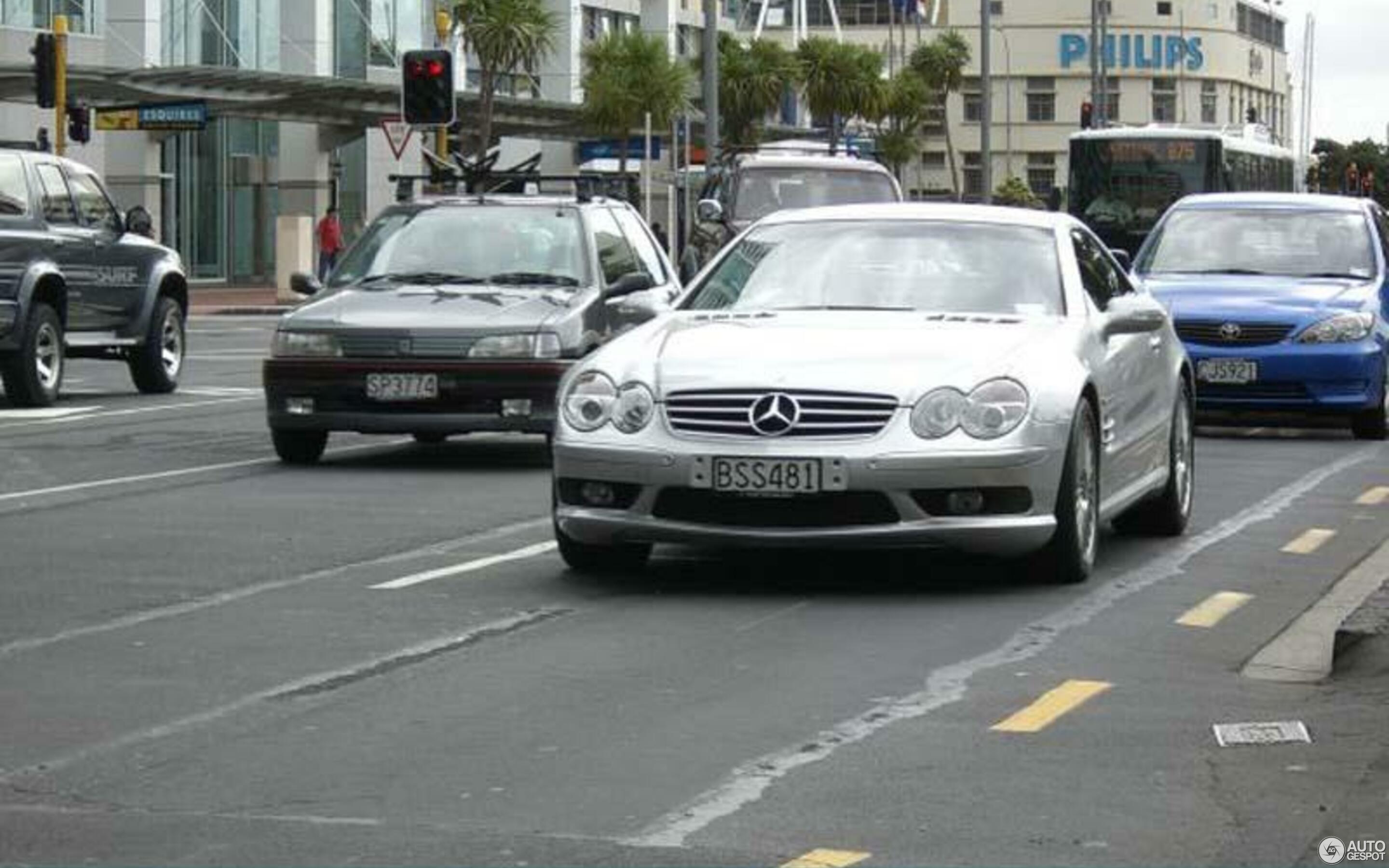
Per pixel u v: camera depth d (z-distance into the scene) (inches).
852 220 645.3
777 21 7012.8
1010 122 7829.7
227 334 2041.1
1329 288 1063.0
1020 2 7810.0
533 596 565.6
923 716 426.6
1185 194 2456.9
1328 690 459.2
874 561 626.5
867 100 4608.8
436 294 884.6
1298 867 327.6
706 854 331.0
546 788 369.7
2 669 471.2
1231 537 699.4
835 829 345.4
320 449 901.2
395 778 376.5
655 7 4633.4
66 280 1158.3
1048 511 564.1
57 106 2011.6
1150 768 387.9
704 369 560.7
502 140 3752.5
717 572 604.7
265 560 628.1
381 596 564.7
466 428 856.3
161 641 503.2
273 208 3272.6
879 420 546.9
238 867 323.6
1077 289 621.9
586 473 565.3
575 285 901.2
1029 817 353.7
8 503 761.0
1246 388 1039.6
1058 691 452.1
